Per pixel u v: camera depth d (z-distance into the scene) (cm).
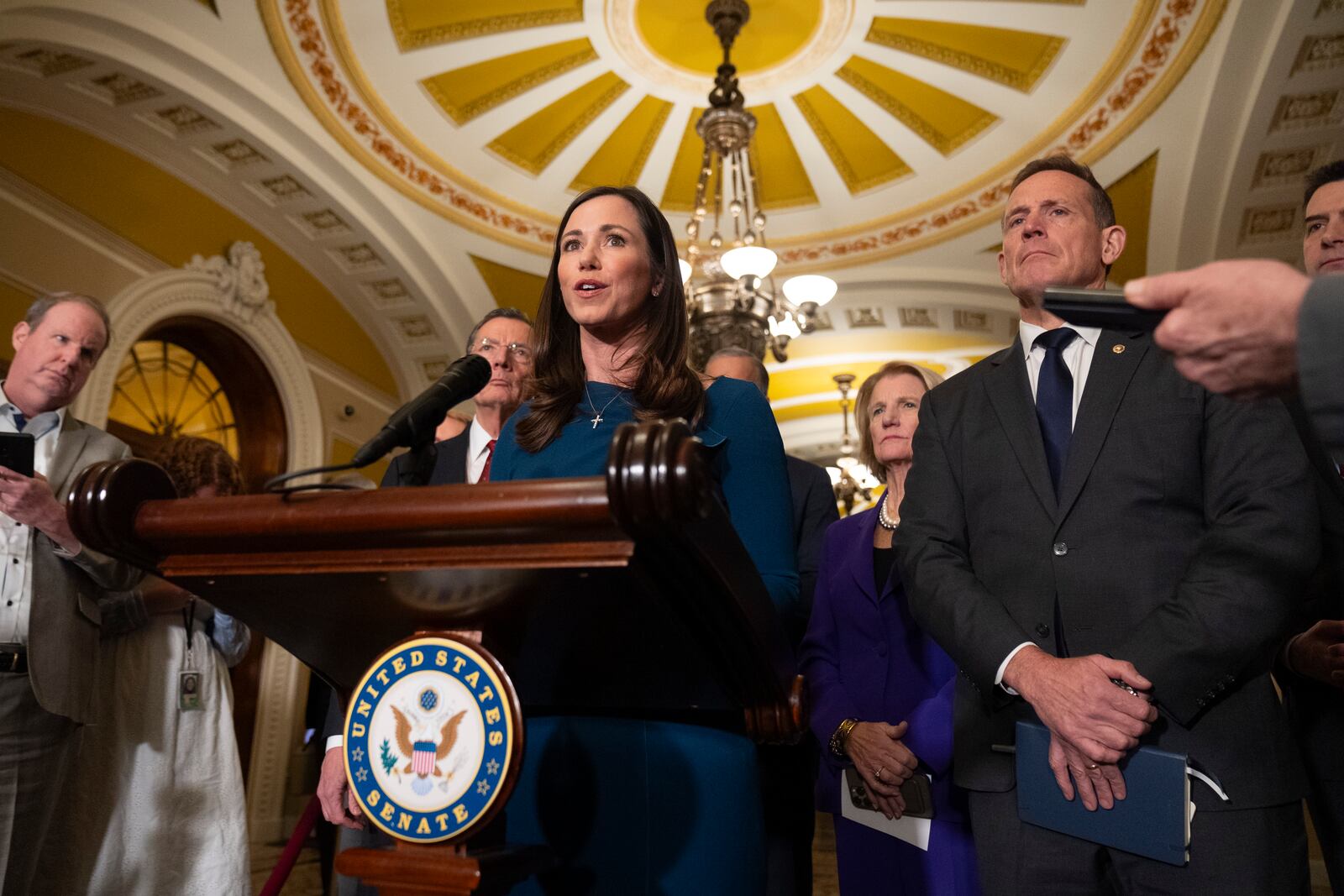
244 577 98
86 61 578
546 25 657
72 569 233
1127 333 165
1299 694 198
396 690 96
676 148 772
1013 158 739
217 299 727
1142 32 611
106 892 239
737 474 134
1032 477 162
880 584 233
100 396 628
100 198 645
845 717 213
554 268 155
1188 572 143
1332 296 74
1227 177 666
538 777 114
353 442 891
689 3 645
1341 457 72
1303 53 575
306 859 666
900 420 250
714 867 108
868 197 805
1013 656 145
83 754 246
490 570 87
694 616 96
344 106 675
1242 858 132
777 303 617
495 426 262
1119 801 134
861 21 657
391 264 815
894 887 201
